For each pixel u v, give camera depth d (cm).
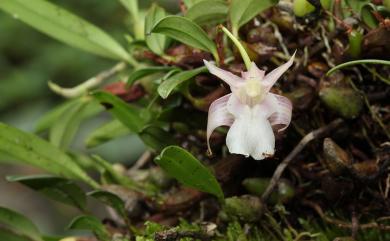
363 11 38
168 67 39
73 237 40
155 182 42
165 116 39
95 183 41
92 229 40
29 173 125
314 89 38
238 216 38
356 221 37
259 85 35
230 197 39
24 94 116
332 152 36
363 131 39
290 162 38
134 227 40
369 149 39
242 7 38
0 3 42
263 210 38
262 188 38
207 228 37
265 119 35
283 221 39
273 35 39
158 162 36
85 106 45
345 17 39
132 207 40
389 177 37
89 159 45
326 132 38
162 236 36
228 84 37
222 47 38
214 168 39
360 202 38
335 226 39
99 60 118
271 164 39
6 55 120
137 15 44
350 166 36
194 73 37
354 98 37
